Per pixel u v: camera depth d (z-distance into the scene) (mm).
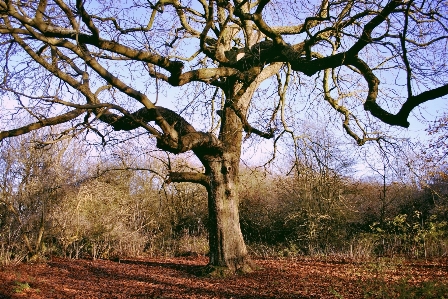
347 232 18469
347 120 11469
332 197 17328
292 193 18734
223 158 11148
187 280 10844
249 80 10359
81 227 16234
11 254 13984
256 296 8852
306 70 10094
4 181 13852
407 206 18812
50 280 10992
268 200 20016
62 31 7855
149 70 9570
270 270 11742
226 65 10648
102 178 16719
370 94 8773
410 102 7418
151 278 11336
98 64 8367
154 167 17188
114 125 10398
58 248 15836
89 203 16641
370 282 9945
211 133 10883
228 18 9734
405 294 7930
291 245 16609
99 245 16125
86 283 10727
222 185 11188
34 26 7602
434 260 13609
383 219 17812
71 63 9344
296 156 11820
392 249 15758
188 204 20031
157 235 18406
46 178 14609
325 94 11797
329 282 10172
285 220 18641
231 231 11188
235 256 11180
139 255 16844
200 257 16109
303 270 11898
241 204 20312
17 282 9648
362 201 19328
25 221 14070
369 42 8820
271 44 10844
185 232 19734
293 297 8703
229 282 10320
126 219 17625
